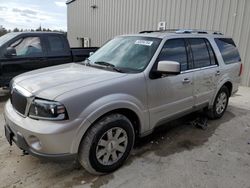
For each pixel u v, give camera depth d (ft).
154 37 12.10
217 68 14.87
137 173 9.98
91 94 8.77
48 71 11.10
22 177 9.59
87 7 52.03
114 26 44.14
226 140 13.28
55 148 8.22
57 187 9.05
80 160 9.16
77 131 8.43
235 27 27.58
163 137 13.44
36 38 21.03
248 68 27.32
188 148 12.23
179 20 32.83
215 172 10.19
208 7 29.53
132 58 11.53
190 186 9.23
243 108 19.26
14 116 9.17
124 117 9.84
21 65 20.07
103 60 12.35
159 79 11.02
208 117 16.30
